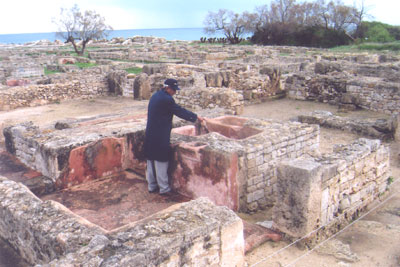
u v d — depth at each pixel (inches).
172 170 239.1
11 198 169.0
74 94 650.8
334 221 200.7
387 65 743.7
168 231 126.5
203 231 129.1
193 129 279.9
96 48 1973.4
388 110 520.4
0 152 289.3
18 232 156.6
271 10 2223.2
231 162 207.6
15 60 1219.2
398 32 2132.1
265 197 236.8
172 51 1587.1
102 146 251.1
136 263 111.6
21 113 551.2
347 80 570.3
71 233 134.2
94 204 217.8
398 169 307.1
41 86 610.5
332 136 408.2
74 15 1626.5
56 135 257.0
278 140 235.9
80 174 243.4
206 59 1341.0
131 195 231.3
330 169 189.6
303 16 2164.1
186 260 126.3
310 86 622.2
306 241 182.5
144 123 299.7
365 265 168.2
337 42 2018.9
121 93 682.2
